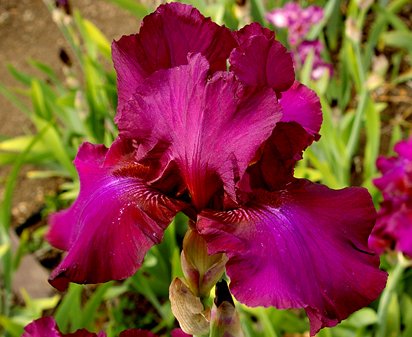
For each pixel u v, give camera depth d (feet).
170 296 0.76
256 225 0.64
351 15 2.08
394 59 2.51
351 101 2.41
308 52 1.92
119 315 1.79
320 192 0.69
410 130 2.31
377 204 1.63
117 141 0.75
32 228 2.18
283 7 1.99
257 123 0.63
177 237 1.78
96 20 3.01
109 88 1.87
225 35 0.70
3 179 2.36
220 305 0.72
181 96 0.66
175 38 0.70
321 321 0.61
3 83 2.75
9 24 3.07
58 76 2.70
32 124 2.53
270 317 1.33
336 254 0.63
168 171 0.70
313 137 0.73
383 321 1.34
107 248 0.65
